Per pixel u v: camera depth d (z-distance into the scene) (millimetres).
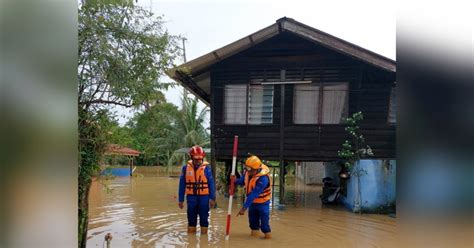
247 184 7352
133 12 4840
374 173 10875
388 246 6703
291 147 11852
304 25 10852
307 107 11875
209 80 13445
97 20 4492
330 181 13133
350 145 11289
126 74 4805
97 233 7461
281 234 7676
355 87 11617
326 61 11797
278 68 12047
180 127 25844
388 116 11375
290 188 18328
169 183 19828
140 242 6746
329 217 9945
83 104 4719
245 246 6625
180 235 7379
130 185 18516
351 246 6703
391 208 10711
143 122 5664
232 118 12227
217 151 12219
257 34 11023
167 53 5250
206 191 7531
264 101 12109
